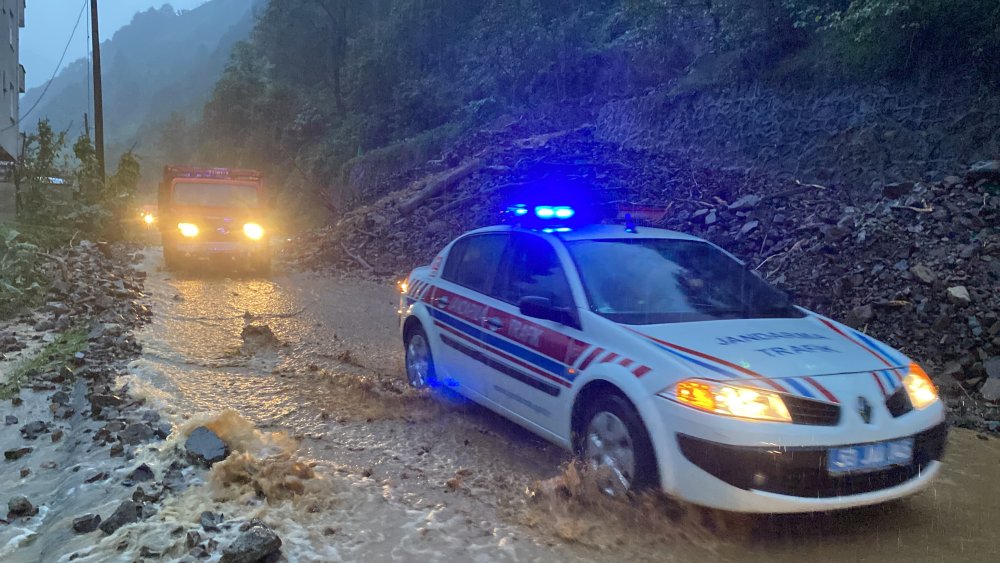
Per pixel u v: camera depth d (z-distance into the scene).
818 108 16.06
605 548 3.76
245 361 7.71
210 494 4.15
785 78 17.27
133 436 5.05
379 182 30.75
